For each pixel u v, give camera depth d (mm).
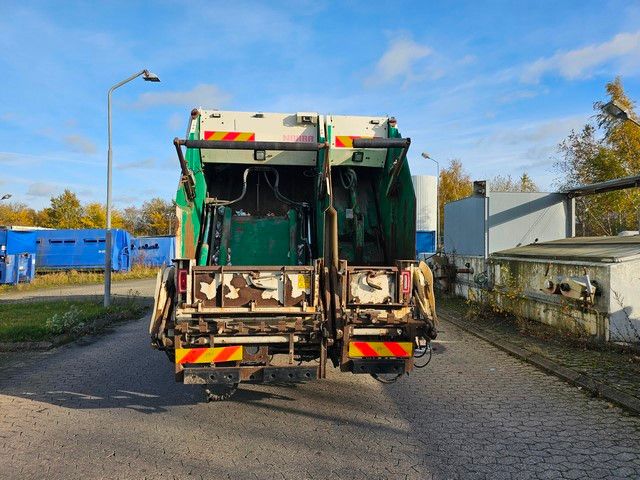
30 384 6129
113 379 6348
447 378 6230
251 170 6711
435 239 25750
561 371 6195
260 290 4527
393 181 5953
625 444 4133
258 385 6020
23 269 22797
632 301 7215
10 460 3916
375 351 4621
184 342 4422
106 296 12867
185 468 3766
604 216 17609
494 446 4133
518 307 9734
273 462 3865
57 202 57000
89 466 3807
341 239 6527
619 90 16547
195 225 5809
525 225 12828
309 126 6402
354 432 4484
